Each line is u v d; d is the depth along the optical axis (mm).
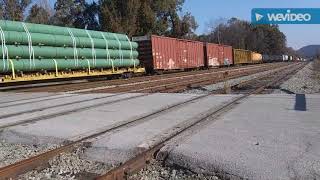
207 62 66375
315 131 10398
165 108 15625
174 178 7551
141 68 47031
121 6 75438
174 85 28828
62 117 13852
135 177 7535
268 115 13133
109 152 9070
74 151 9414
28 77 30609
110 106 16594
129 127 11734
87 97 20578
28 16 74375
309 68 72500
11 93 25219
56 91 25531
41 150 9836
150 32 81312
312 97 17594
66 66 34156
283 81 34094
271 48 191875
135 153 8914
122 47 43250
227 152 8414
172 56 53562
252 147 8797
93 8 82500
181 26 94938
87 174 7934
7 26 28969
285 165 7406
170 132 10852
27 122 12969
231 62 81938
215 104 16328
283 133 10211
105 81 36625
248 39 169000
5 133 11469
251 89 26844
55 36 33094
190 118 13039
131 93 22484
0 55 28062
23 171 7992
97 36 39312
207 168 7707
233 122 12016
